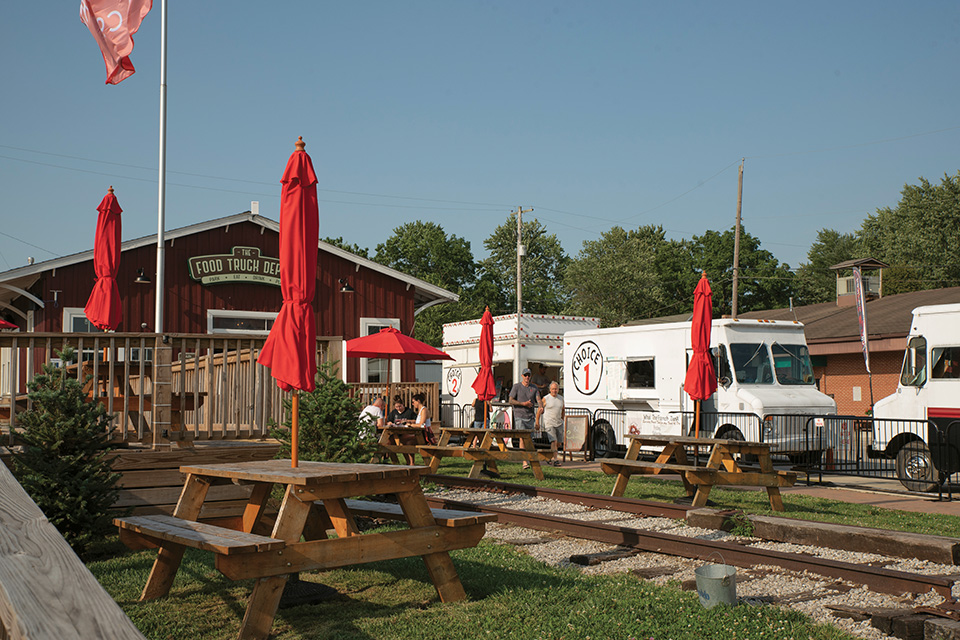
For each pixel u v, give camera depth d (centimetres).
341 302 2198
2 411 989
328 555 510
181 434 867
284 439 927
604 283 6525
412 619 520
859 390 2572
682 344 1739
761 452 1047
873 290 3014
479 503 1079
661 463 1118
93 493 723
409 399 2053
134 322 1945
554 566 695
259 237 2109
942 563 694
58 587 143
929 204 5609
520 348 2417
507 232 8400
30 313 1902
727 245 6981
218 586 611
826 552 755
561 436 1850
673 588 602
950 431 1344
